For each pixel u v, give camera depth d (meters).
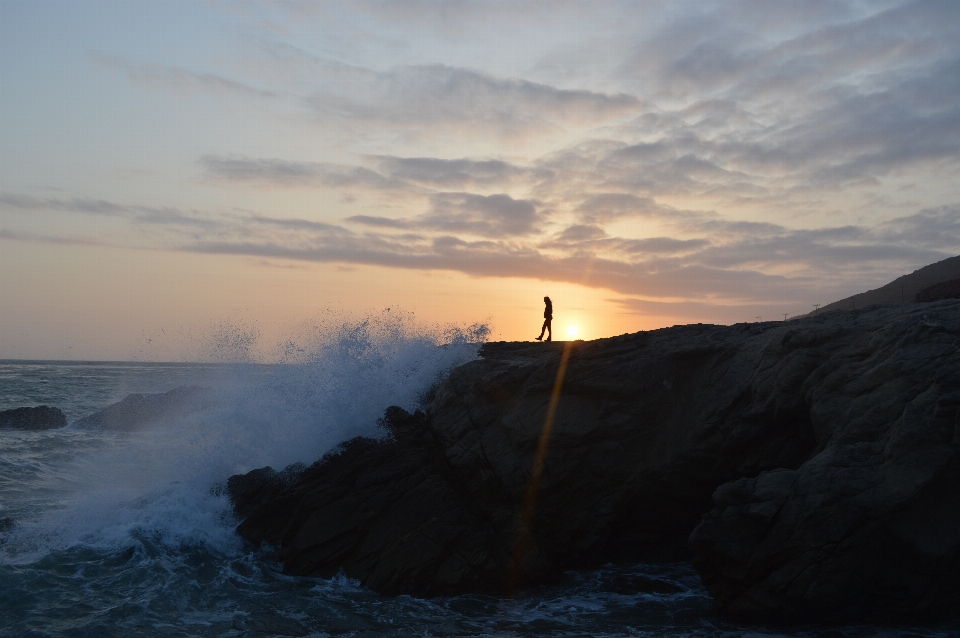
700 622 11.98
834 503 10.98
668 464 14.94
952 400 10.84
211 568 14.25
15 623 11.25
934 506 10.84
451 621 12.19
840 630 11.13
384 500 15.00
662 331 18.34
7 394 57.38
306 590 13.54
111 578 13.31
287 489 16.06
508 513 15.20
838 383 12.86
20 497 20.08
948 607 11.23
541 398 16.38
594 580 14.59
